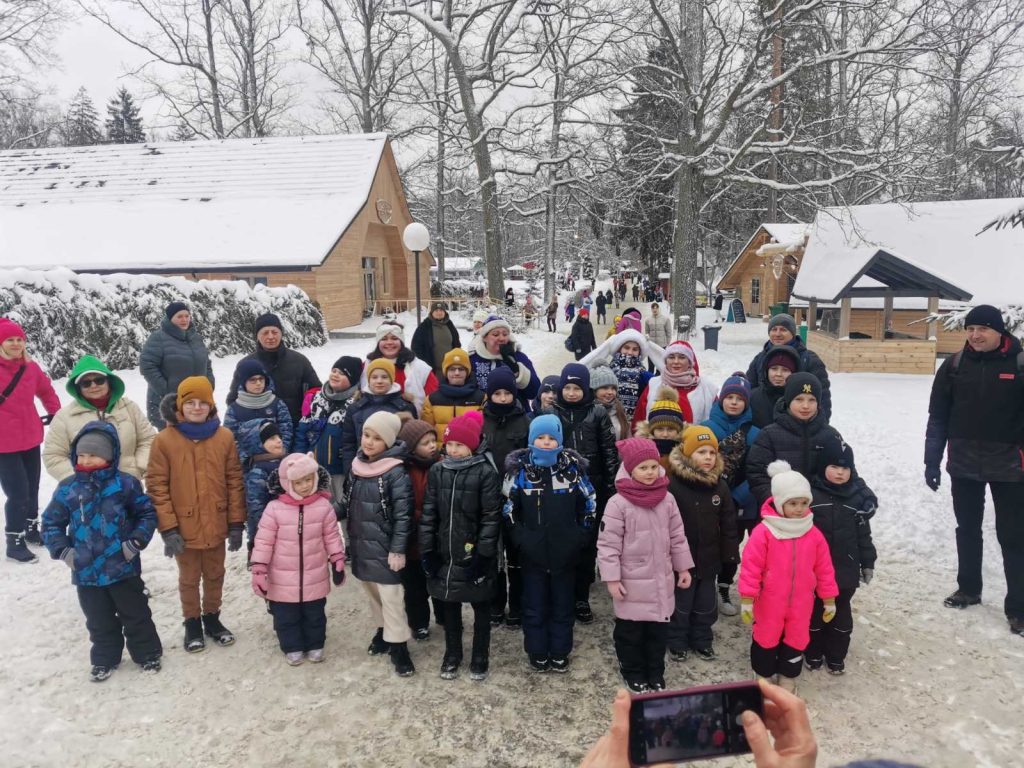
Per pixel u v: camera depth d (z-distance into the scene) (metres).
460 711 3.89
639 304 42.31
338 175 26.86
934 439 4.96
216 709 3.89
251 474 4.76
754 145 20.55
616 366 6.49
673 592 4.11
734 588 5.49
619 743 1.21
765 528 3.95
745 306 34.25
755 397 5.27
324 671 4.30
